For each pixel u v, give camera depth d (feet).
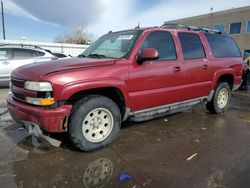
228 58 19.61
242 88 34.19
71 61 12.56
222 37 19.74
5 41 66.64
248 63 32.76
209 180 9.98
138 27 15.84
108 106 12.53
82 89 11.35
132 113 13.75
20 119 11.84
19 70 12.59
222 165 11.25
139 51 13.62
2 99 24.70
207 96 18.28
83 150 12.09
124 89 12.83
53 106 11.00
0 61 29.81
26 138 13.99
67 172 10.44
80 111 11.67
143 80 13.58
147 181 9.88
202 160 11.73
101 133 12.64
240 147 13.35
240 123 17.74
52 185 9.49
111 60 12.73
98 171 10.56
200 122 17.72
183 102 16.48
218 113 19.95
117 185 9.57
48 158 11.61
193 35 17.13
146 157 11.97
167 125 16.81
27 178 9.93
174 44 15.58
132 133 15.15
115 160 11.59
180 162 11.50
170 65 14.90
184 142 13.92
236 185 9.64
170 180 9.97
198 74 16.83
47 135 11.86
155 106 14.74
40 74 11.14
